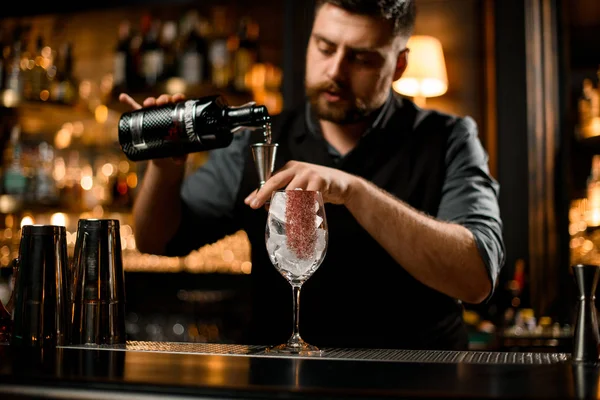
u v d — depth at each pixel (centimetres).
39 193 307
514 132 265
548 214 263
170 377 78
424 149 178
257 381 76
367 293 172
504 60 267
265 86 294
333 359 96
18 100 302
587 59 283
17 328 112
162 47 308
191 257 295
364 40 160
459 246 145
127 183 309
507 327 247
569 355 103
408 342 170
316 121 184
